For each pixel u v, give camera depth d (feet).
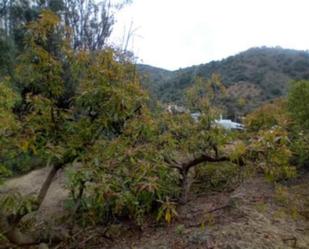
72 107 10.56
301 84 19.95
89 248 12.15
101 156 9.50
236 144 11.91
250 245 10.72
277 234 11.62
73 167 9.87
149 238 12.30
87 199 10.26
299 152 14.14
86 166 9.13
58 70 10.26
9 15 35.70
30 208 9.39
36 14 35.42
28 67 10.16
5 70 28.94
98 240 12.70
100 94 9.79
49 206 16.40
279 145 10.74
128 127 10.27
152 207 12.14
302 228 12.28
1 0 35.68
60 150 9.51
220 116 14.51
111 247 12.07
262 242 10.96
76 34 31.22
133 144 10.25
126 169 9.22
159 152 11.03
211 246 10.87
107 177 9.01
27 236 10.61
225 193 15.76
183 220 13.12
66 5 32.91
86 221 12.47
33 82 10.38
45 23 10.05
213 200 15.01
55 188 19.08
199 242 11.23
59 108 10.34
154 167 9.75
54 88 10.32
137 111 10.73
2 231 9.60
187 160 14.48
